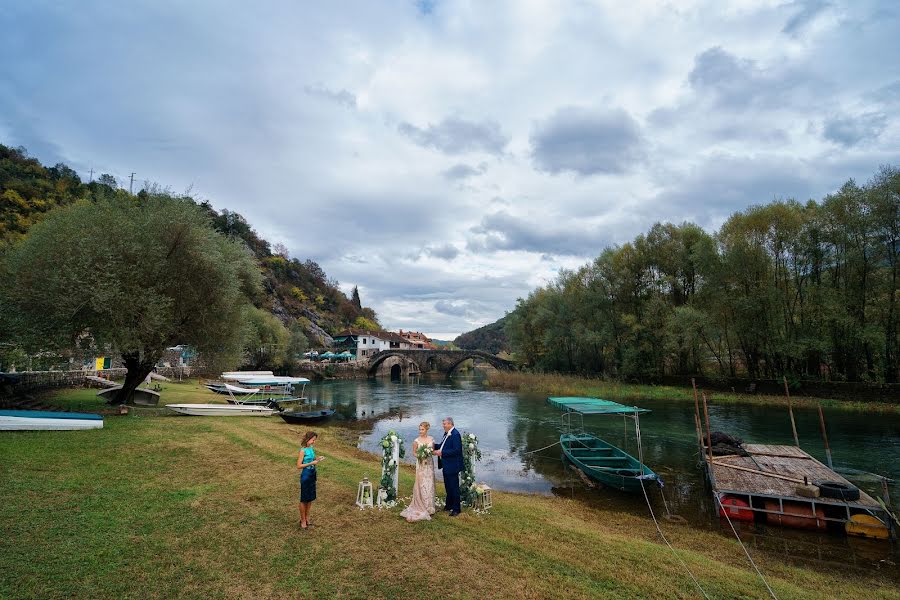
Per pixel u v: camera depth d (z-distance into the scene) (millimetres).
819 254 39000
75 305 19219
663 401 42062
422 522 9227
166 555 7102
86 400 26188
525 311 72938
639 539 10672
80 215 21391
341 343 114500
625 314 54562
